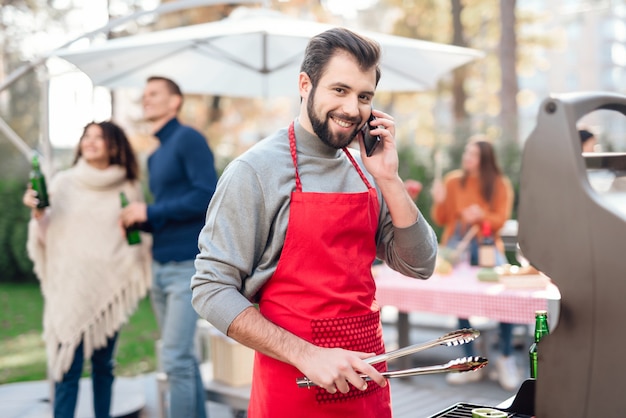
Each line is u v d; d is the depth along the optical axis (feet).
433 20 44.01
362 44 5.28
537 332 5.85
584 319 3.89
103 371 11.80
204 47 13.84
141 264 11.69
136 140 36.50
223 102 42.57
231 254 5.36
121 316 11.57
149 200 31.22
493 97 44.75
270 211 5.50
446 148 30.40
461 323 16.55
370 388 5.79
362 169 6.14
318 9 41.63
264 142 5.75
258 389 5.87
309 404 5.58
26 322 26.53
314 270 5.60
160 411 12.27
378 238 6.35
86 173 11.47
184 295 11.00
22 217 33.65
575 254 3.89
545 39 43.47
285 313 5.64
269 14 13.61
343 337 5.64
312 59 5.40
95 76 13.93
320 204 5.54
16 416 13.41
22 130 39.86
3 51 40.73
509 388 14.84
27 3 40.27
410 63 13.82
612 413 3.82
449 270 14.05
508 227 18.76
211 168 11.21
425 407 13.50
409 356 15.74
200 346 14.06
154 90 11.34
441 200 16.89
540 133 4.03
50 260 11.47
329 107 5.31
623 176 4.44
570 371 3.95
